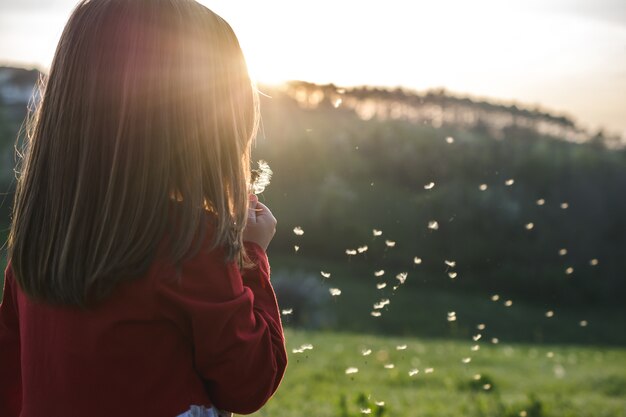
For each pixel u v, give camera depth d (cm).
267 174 147
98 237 121
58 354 125
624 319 2477
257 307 133
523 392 855
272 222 142
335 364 902
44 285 124
